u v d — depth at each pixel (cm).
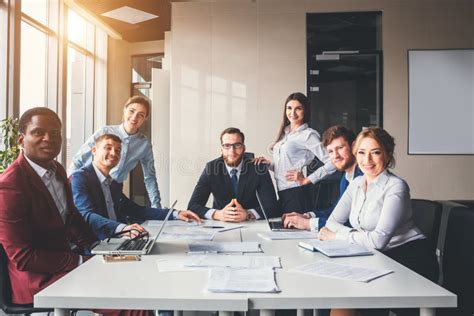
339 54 516
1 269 181
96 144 262
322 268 149
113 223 225
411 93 511
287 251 181
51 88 493
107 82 635
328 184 366
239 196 313
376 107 514
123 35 534
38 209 189
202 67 525
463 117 507
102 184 262
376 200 202
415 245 198
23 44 431
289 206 377
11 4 394
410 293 121
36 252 177
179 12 525
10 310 179
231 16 523
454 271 185
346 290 123
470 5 507
